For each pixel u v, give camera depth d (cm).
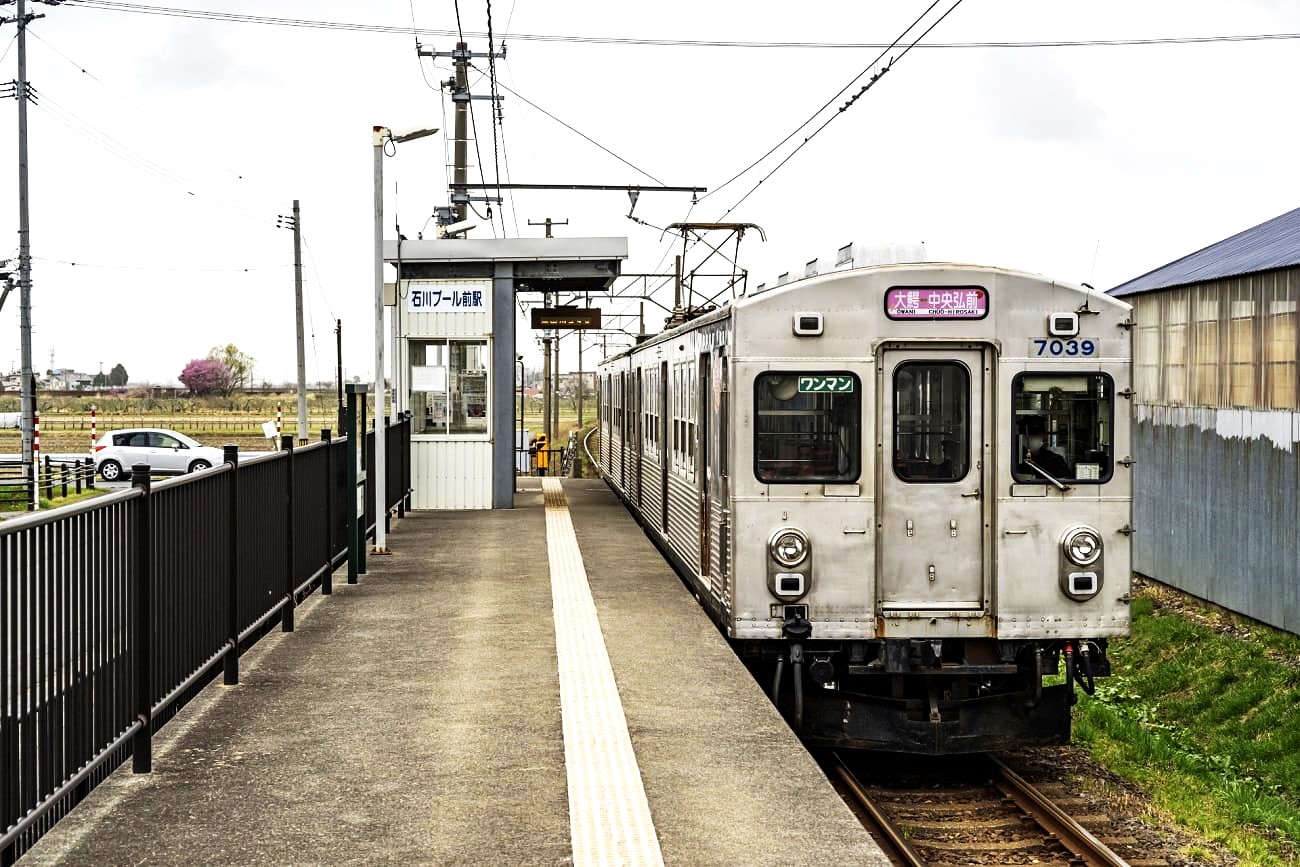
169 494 686
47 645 515
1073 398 870
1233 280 1528
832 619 869
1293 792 992
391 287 1977
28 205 2853
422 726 750
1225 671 1317
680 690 838
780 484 868
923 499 871
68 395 10012
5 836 467
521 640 994
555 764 676
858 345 869
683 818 600
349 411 1265
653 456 1614
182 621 717
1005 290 867
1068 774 959
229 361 11481
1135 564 1886
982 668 866
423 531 1706
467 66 2286
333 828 578
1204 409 1617
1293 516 1372
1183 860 764
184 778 648
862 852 559
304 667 902
